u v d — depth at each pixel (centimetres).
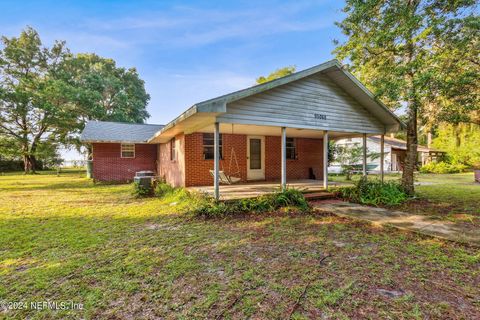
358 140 2272
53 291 246
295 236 417
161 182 1037
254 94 610
